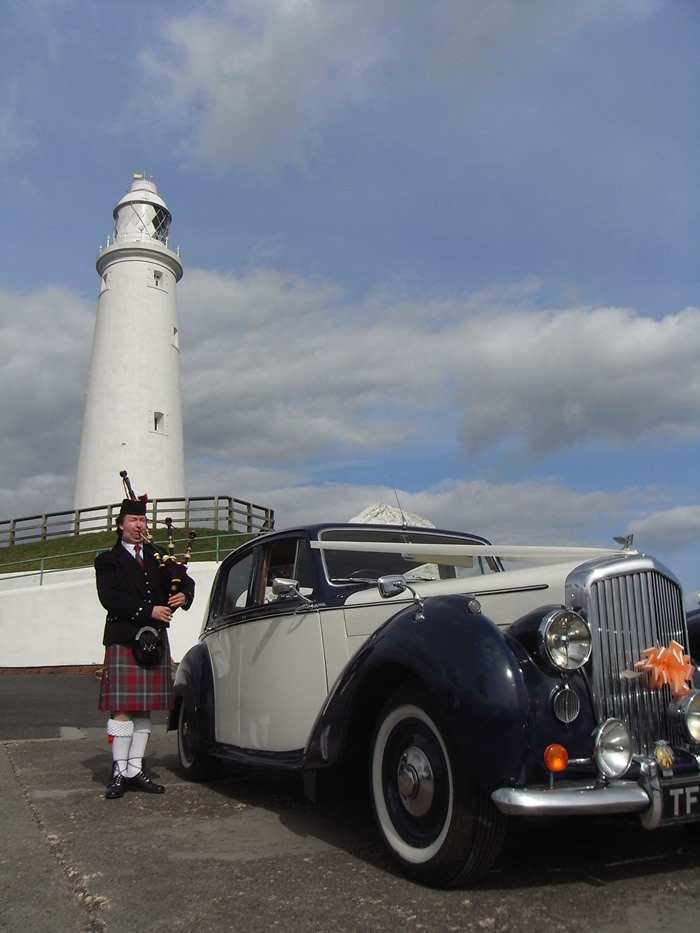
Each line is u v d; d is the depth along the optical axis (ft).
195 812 14.39
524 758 9.14
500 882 10.10
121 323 100.01
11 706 35.14
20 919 9.00
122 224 106.01
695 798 9.66
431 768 10.07
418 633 10.37
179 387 104.27
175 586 16.67
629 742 9.63
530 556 12.79
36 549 88.22
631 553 11.21
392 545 13.87
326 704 11.64
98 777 17.63
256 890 9.87
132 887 10.00
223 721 16.52
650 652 10.44
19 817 13.67
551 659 9.66
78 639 62.80
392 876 10.39
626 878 10.22
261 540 16.28
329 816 14.07
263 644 15.05
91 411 98.99
